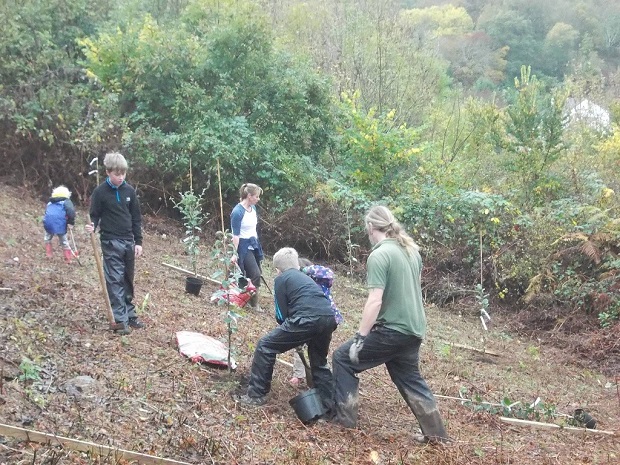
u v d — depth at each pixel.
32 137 13.90
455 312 13.17
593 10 44.19
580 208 14.00
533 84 16.69
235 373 6.45
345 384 5.59
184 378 5.96
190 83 15.49
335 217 15.03
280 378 6.75
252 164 15.26
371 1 24.38
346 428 5.54
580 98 24.56
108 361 5.92
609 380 9.90
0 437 4.12
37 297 7.19
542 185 16.23
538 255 13.45
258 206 15.24
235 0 17.25
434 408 5.54
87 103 14.71
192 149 14.52
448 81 25.67
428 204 14.73
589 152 19.28
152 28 15.79
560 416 7.14
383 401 6.84
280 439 5.12
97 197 6.73
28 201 13.15
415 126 22.95
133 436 4.64
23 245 10.06
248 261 9.21
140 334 6.89
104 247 6.87
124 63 15.44
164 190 14.80
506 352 10.58
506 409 6.98
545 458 5.60
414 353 5.56
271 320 9.09
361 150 16.72
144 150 14.47
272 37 16.86
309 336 5.78
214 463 4.48
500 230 14.01
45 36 15.28
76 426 4.54
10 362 5.26
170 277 10.34
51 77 14.75
